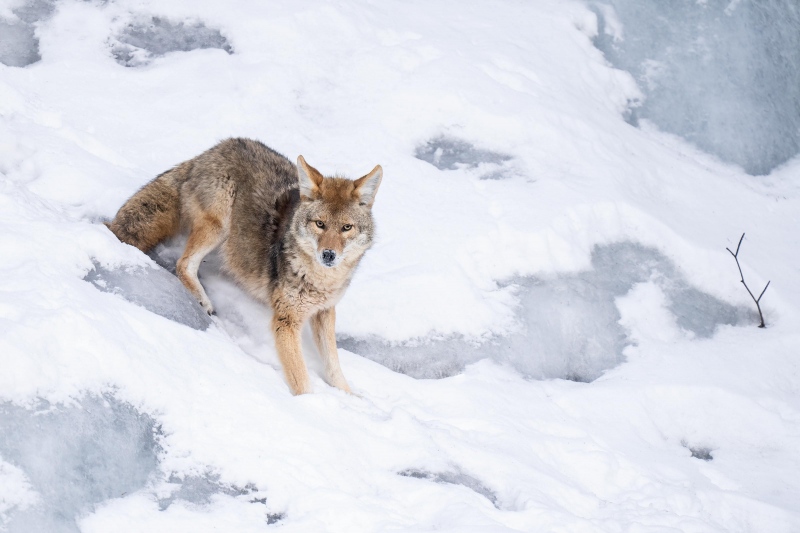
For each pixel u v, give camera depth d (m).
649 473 23.20
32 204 22.62
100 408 17.28
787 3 43.03
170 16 36.19
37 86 31.23
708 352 28.98
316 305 23.08
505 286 29.12
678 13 43.28
